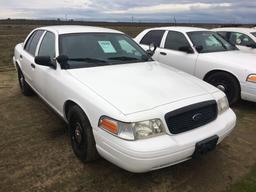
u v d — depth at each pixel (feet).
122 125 9.40
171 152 9.45
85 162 11.91
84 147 11.48
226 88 19.11
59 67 13.30
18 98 20.99
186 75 13.37
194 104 10.36
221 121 11.18
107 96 10.49
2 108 18.86
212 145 10.49
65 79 12.53
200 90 11.44
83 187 10.59
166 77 12.41
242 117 17.58
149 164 9.25
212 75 19.74
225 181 10.96
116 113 9.63
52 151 13.11
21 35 93.15
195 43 21.48
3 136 14.70
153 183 10.85
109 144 9.75
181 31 22.49
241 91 18.34
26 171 11.57
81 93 11.25
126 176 11.24
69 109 12.72
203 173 11.47
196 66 20.61
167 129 9.70
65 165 11.96
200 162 12.23
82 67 13.19
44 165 11.98
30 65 17.15
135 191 10.39
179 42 22.30
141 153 9.11
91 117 10.59
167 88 11.17
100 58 13.96
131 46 15.87
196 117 10.36
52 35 15.19
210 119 10.93
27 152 13.05
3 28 140.46
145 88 11.03
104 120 9.96
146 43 24.77
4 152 13.07
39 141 14.11
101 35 15.30
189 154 9.94
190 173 11.46
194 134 10.08
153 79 12.00
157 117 9.62
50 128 15.64
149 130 9.48
